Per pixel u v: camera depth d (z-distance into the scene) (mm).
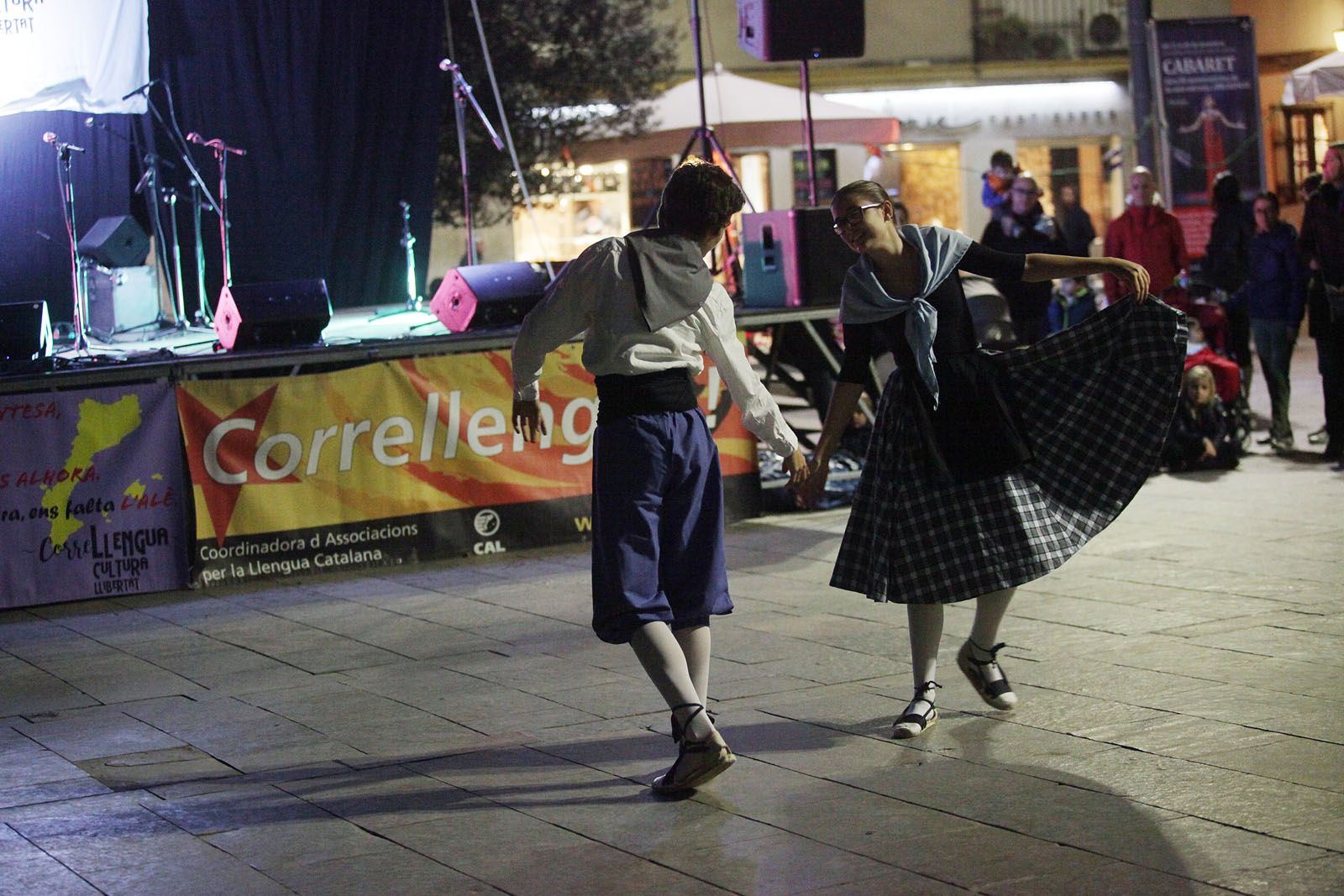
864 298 4500
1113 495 4562
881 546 4512
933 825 3766
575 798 4102
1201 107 15297
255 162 10406
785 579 7102
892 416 4539
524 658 5812
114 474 7469
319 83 10547
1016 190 10820
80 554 7422
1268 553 7023
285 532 7730
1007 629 5844
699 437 4121
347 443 7836
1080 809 3830
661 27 20234
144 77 9391
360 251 10828
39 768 4637
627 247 4020
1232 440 9422
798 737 4570
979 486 4449
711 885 3438
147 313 9977
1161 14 23438
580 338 8266
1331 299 9250
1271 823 3670
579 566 7719
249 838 3883
